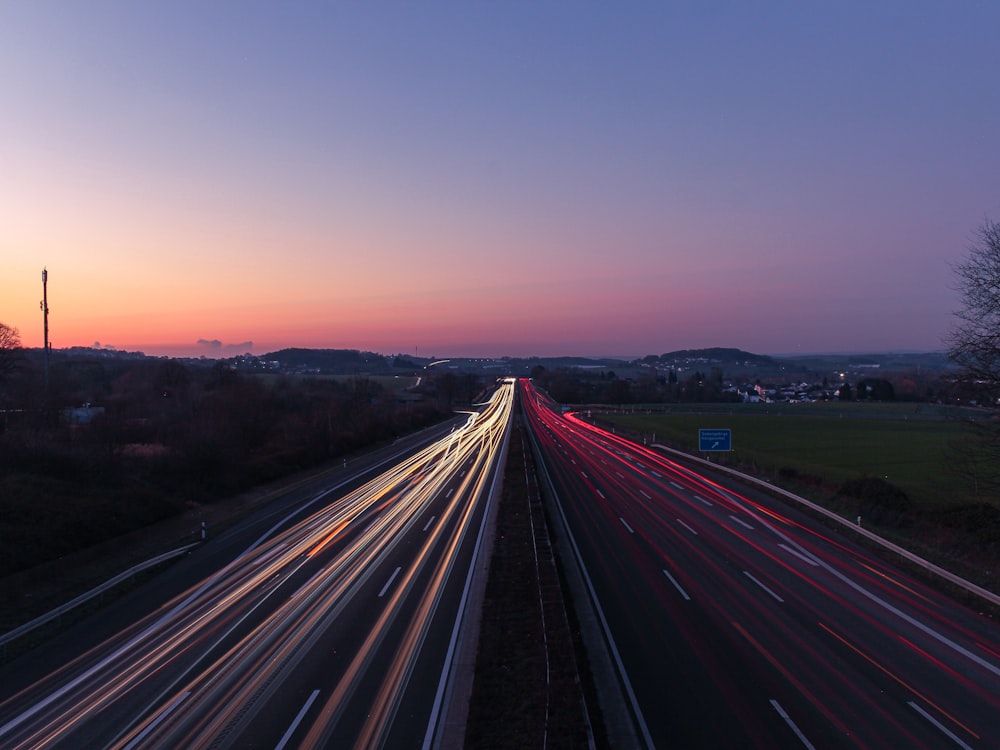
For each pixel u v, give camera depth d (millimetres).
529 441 69812
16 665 15766
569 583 21234
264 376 171500
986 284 27453
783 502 36031
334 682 14125
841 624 17156
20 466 33781
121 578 22578
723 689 13305
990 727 11602
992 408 27906
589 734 11359
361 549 26812
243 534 30766
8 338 57281
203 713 12805
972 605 18734
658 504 35656
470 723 12109
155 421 60156
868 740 11180
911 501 34438
